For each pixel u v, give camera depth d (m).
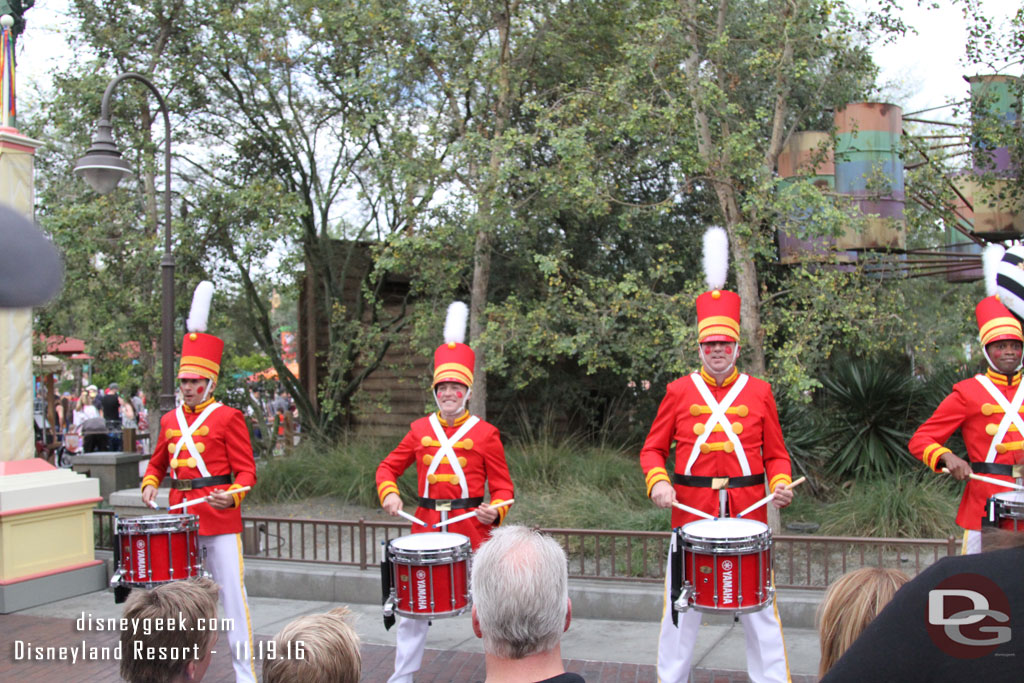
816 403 11.95
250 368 19.41
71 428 18.17
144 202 13.06
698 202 13.62
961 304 11.39
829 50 9.45
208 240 13.03
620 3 11.53
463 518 5.29
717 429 5.00
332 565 7.89
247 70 13.61
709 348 5.04
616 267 13.73
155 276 12.69
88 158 8.66
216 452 5.68
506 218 10.83
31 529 7.77
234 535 5.57
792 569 7.00
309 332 16.22
